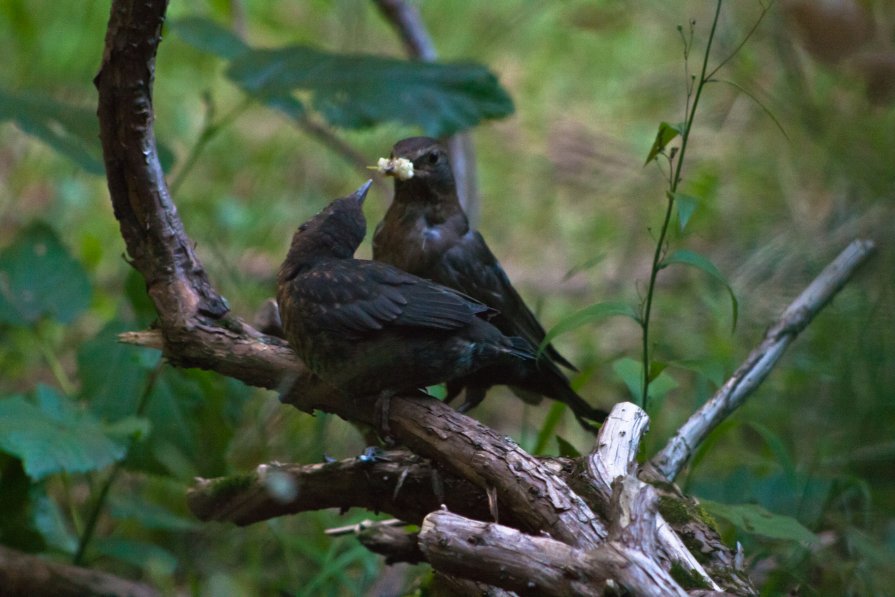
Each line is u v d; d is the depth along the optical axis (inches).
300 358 268.4
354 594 352.8
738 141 559.8
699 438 303.6
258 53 462.0
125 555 346.6
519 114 693.3
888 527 322.3
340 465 272.7
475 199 511.2
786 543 324.2
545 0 761.0
